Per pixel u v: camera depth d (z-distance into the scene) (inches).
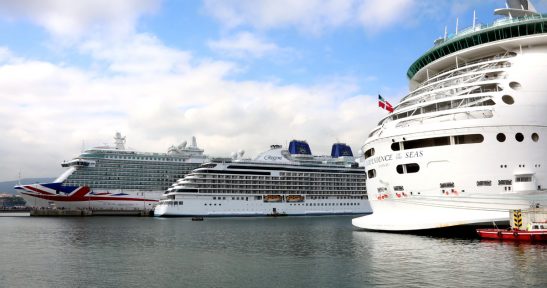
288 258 1496.1
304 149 5969.5
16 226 3410.4
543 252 1392.7
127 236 2445.9
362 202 5920.3
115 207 5634.8
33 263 1418.6
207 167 5285.4
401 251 1520.7
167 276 1186.0
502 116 1717.5
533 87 1787.6
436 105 1945.1
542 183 1691.7
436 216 1772.9
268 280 1118.4
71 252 1699.1
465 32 2207.2
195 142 6584.6
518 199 1684.3
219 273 1224.2
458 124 1729.8
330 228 3016.7
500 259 1282.0
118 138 6087.6
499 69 1881.2
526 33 2011.6
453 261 1279.5
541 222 1606.8
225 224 3683.6
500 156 1694.1
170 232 2741.1
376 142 1989.4
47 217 5206.7
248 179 5369.1
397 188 1893.5
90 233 2672.2
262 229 2989.7
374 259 1375.5
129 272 1248.8
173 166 6003.9
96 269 1301.7
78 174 5585.6
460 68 2087.8
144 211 5723.4
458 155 1728.6
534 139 1718.8
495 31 2057.1
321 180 5743.1
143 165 5871.1
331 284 1050.7
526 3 2359.7
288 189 5556.1
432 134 1775.3
